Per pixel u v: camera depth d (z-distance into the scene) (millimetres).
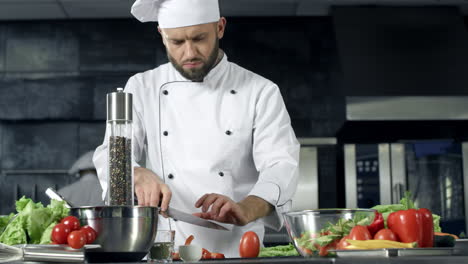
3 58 4242
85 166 2816
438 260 980
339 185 4188
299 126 4227
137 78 2039
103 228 1146
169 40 1788
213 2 1772
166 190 1563
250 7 4137
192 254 1278
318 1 4062
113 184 1366
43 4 4012
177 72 2006
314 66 4281
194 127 1930
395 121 3801
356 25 4062
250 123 1943
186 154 1914
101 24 4285
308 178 4121
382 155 4105
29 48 4254
